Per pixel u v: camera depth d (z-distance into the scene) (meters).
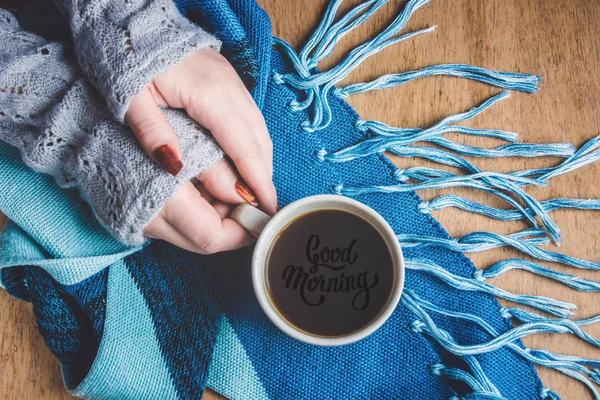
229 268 0.76
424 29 0.81
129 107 0.60
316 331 0.64
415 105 0.80
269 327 0.76
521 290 0.76
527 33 0.80
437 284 0.75
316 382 0.74
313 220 0.66
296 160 0.77
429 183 0.75
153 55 0.60
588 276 0.75
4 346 0.79
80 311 0.77
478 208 0.76
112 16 0.61
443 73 0.79
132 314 0.75
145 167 0.62
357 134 0.78
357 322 0.63
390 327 0.74
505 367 0.73
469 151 0.77
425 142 0.79
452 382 0.73
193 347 0.74
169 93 0.63
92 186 0.64
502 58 0.80
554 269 0.76
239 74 0.74
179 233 0.66
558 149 0.77
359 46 0.79
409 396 0.73
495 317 0.74
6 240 0.73
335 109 0.78
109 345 0.72
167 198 0.61
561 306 0.74
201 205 0.64
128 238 0.64
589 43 0.80
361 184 0.76
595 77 0.79
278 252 0.65
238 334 0.76
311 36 0.80
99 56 0.60
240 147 0.64
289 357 0.75
